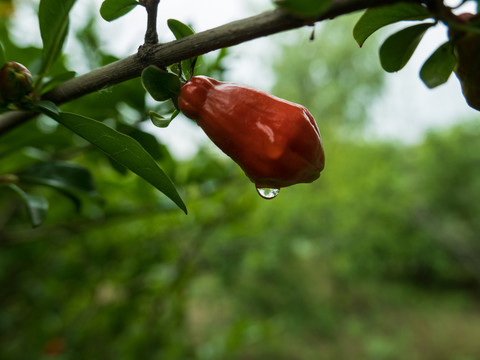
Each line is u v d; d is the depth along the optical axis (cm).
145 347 26
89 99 14
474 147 115
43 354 29
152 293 27
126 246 27
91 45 19
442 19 6
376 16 7
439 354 83
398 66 8
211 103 8
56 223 20
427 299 111
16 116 9
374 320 97
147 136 13
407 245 103
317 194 85
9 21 20
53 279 28
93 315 29
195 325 65
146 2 7
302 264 100
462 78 8
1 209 24
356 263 98
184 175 21
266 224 44
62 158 16
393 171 105
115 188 19
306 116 8
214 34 7
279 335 77
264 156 8
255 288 86
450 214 112
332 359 79
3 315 31
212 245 40
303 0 5
